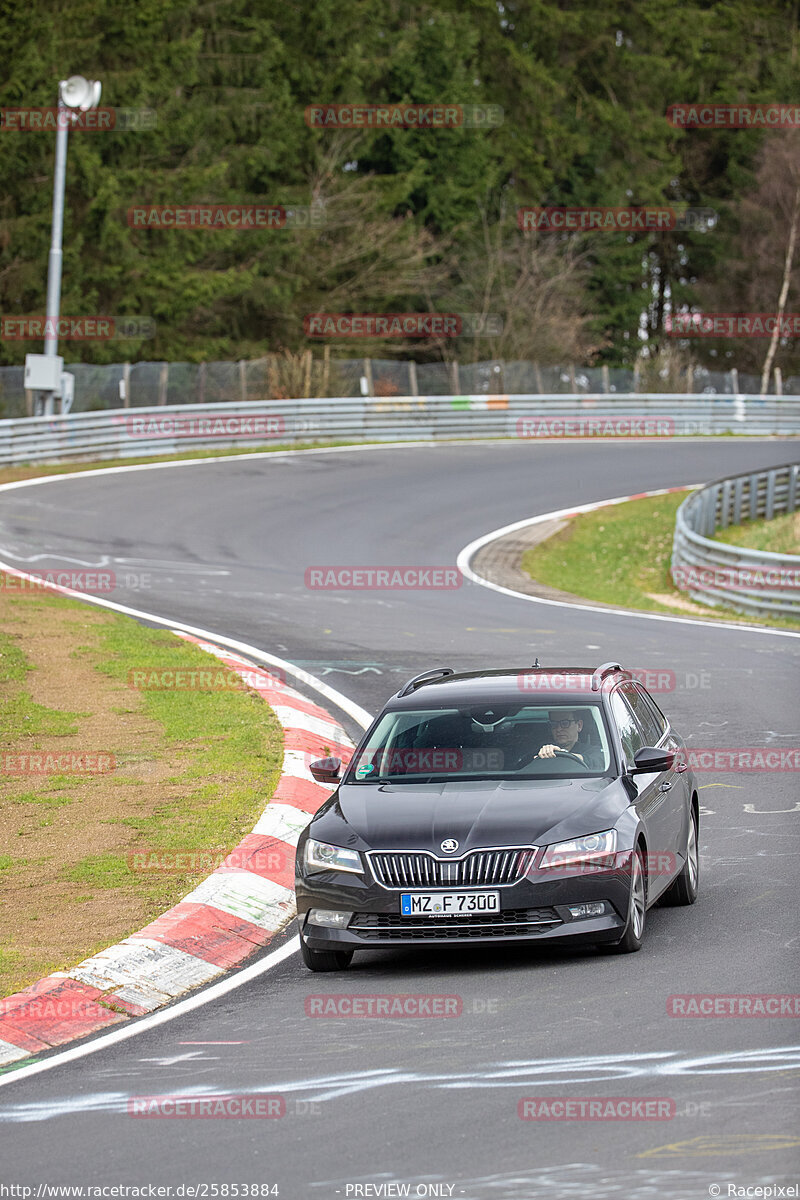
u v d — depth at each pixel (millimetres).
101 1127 21766
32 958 31125
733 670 67125
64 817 42938
